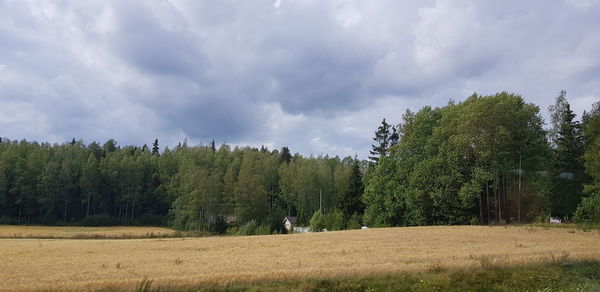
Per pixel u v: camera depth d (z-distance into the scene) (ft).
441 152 198.80
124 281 67.56
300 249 114.42
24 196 354.95
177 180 376.48
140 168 398.01
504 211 200.75
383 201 219.41
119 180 387.96
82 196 382.22
